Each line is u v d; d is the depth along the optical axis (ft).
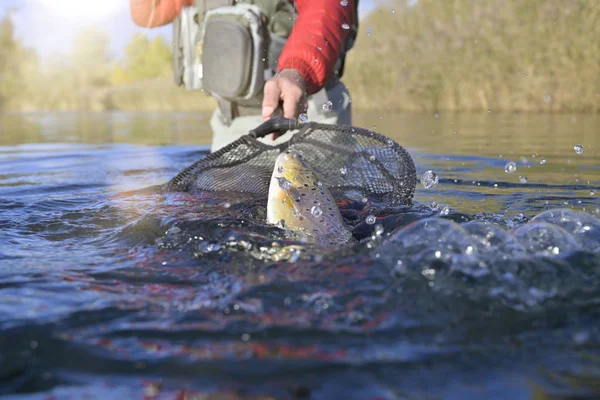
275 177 5.98
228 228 5.26
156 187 7.88
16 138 19.81
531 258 4.06
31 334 3.20
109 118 33.35
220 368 2.79
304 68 8.04
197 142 17.48
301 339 3.11
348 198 7.25
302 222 5.55
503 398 2.49
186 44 10.82
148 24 11.27
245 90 9.86
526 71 30.19
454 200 7.82
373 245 4.53
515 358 2.87
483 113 29.68
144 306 3.63
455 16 33.24
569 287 3.69
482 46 31.91
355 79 35.27
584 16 28.68
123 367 2.83
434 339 3.09
